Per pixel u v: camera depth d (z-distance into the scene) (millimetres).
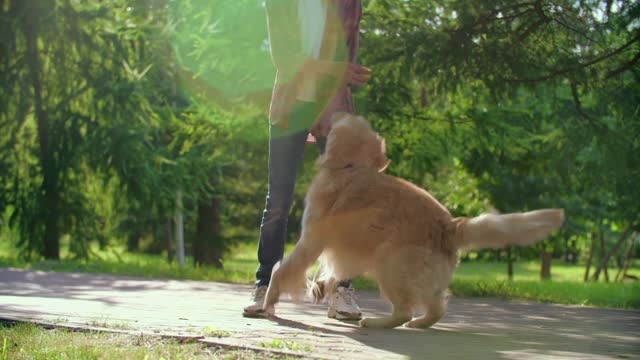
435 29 8555
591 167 9641
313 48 4270
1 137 16094
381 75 9734
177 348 2844
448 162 12898
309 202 3721
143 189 15281
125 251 28312
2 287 6715
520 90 9320
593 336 3484
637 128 8867
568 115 9094
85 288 6711
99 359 2654
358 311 3984
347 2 4297
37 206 15727
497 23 8258
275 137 4336
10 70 15492
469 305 5715
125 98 15070
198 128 12461
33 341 3059
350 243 3574
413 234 3475
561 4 7793
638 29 7926
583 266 43562
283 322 3814
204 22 10953
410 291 3479
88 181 16078
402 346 2961
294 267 3738
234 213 24984
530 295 7406
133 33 14953
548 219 3180
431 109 11492
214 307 4676
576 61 8352
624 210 13375
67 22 15352
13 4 15180
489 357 2693
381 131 11273
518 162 13375
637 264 42375
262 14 10750
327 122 4223
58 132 15633
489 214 3391
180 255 19312
